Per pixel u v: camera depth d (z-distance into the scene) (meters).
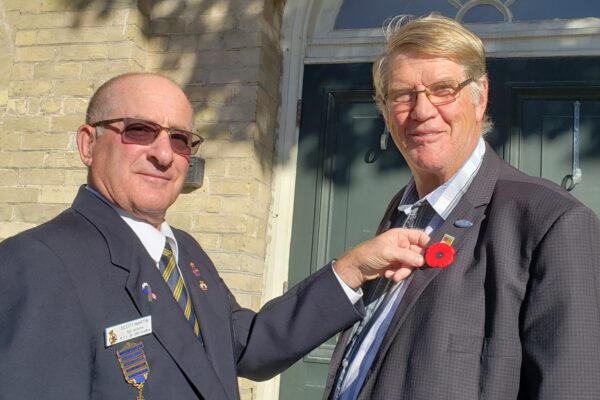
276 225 3.50
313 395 3.33
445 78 1.69
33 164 3.45
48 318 1.39
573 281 1.41
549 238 1.46
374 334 1.73
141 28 3.50
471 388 1.46
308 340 1.92
